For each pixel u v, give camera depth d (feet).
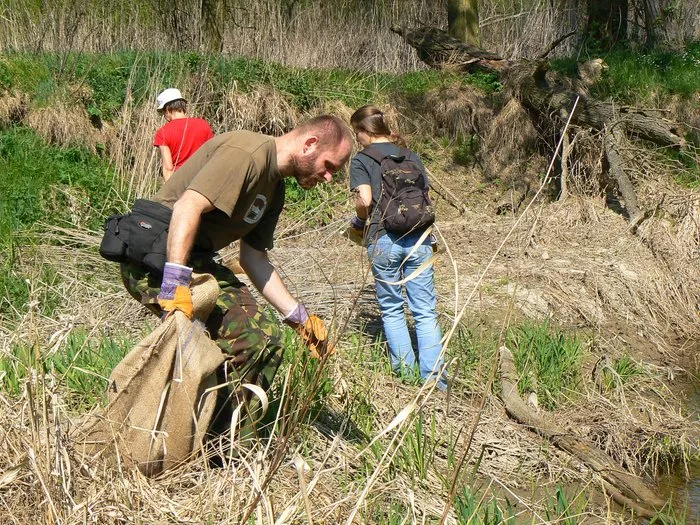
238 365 12.41
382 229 17.56
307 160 12.35
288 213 33.24
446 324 21.16
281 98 37.11
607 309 25.35
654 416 18.70
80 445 11.63
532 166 39.45
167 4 40.65
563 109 37.17
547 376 19.27
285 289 13.43
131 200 29.32
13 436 11.21
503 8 53.31
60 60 35.40
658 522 14.40
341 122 12.46
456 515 12.78
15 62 34.65
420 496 13.28
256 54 42.09
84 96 33.91
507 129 39.88
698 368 23.24
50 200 27.40
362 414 15.35
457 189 38.73
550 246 30.17
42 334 17.76
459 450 15.44
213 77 36.45
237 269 14.93
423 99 41.24
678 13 54.60
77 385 14.70
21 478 10.73
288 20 44.27
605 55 48.57
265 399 10.57
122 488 10.94
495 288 24.52
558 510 13.35
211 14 41.24
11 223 25.31
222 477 11.61
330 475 12.95
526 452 16.22
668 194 33.99
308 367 14.88
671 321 26.50
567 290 25.39
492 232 31.45
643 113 37.73
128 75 35.53
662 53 50.16
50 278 21.90
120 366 11.73
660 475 16.55
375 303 21.80
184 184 12.23
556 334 21.20
